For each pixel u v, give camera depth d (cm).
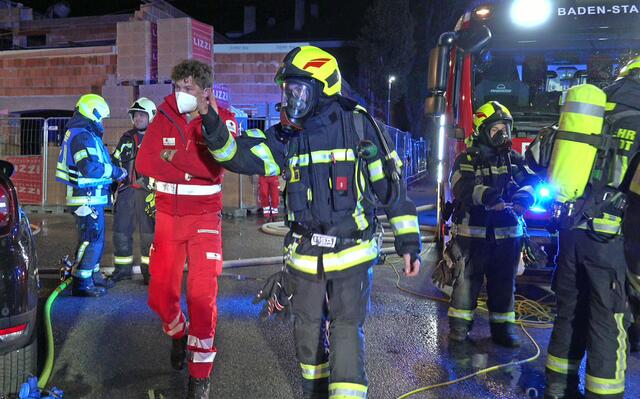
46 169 1384
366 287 280
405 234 277
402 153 2222
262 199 1292
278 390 374
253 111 1983
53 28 2798
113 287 637
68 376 393
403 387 384
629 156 316
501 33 718
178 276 378
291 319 286
